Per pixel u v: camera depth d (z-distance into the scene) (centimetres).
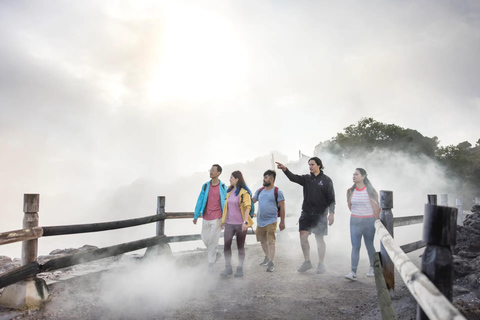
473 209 878
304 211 650
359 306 457
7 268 573
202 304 477
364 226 588
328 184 640
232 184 666
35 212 437
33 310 415
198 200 682
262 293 525
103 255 534
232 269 702
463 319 101
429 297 132
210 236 670
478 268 475
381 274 339
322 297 499
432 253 165
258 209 706
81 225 495
